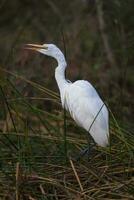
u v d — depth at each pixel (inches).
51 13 1044.5
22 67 744.3
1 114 550.3
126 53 707.4
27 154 421.7
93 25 936.9
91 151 444.5
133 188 377.4
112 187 381.1
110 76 779.4
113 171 407.8
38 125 541.3
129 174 403.5
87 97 442.0
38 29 997.8
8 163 418.9
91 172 397.4
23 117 494.3
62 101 462.9
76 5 1000.2
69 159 406.0
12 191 386.6
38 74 719.7
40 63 758.5
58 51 466.0
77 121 452.8
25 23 960.3
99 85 764.6
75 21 947.3
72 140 454.0
